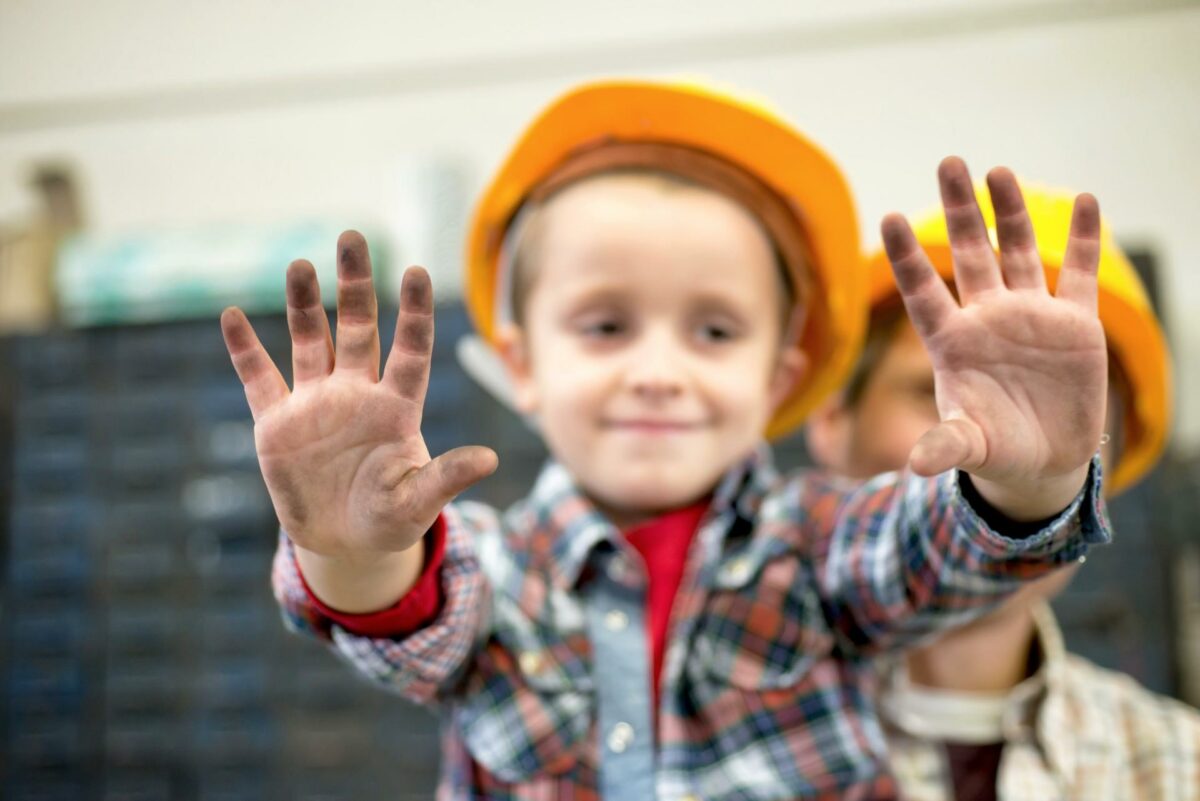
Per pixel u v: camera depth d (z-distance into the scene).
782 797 0.50
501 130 1.25
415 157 1.18
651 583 0.56
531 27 1.24
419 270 0.36
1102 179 1.19
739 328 0.57
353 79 1.26
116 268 1.13
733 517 0.58
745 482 0.60
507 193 0.65
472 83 1.25
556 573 0.56
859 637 0.54
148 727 1.09
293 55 1.27
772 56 1.22
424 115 1.27
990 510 0.41
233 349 0.38
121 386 1.13
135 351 1.13
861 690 0.55
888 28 1.21
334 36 1.26
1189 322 1.17
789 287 0.62
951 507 0.43
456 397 1.07
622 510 0.59
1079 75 1.19
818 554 0.56
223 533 1.10
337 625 0.44
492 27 1.24
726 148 0.60
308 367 0.38
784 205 0.61
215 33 1.27
